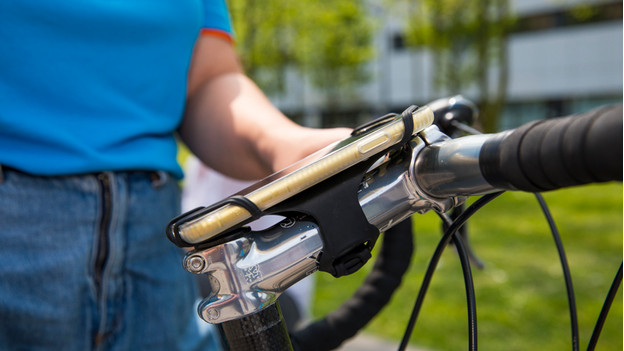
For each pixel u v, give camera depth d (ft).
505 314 10.00
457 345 8.61
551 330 9.23
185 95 2.49
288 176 1.29
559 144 0.96
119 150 2.24
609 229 16.67
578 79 64.75
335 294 11.35
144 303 2.38
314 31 49.08
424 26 52.01
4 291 2.03
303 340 1.94
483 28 48.24
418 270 12.82
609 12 61.77
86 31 2.17
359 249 1.42
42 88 2.11
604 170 0.90
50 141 2.09
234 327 1.39
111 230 2.23
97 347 2.27
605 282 11.63
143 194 2.34
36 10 2.07
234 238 1.37
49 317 2.10
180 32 2.40
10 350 2.11
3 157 2.03
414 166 1.38
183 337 2.59
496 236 16.37
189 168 4.69
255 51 37.58
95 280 2.21
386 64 77.30
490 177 1.16
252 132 2.09
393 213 1.41
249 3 30.27
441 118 1.97
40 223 2.09
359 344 8.48
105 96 2.22
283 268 1.37
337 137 1.65
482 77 49.49
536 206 21.44
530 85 67.82
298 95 78.95
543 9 65.46
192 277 2.81
